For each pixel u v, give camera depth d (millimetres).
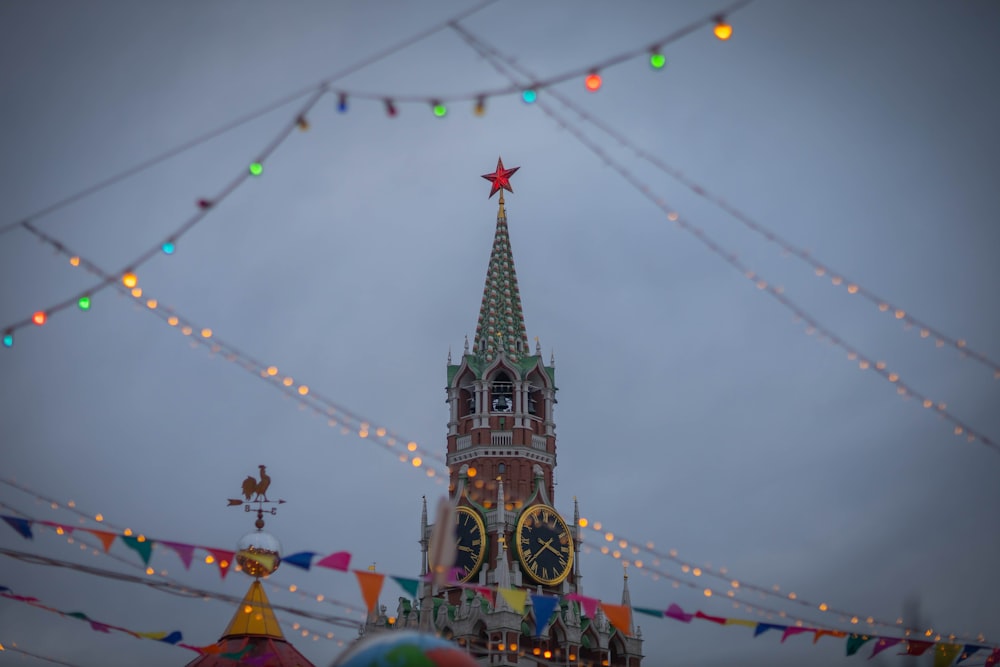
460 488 140500
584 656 135750
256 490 80500
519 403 145750
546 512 140000
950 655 49688
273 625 78312
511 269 156250
